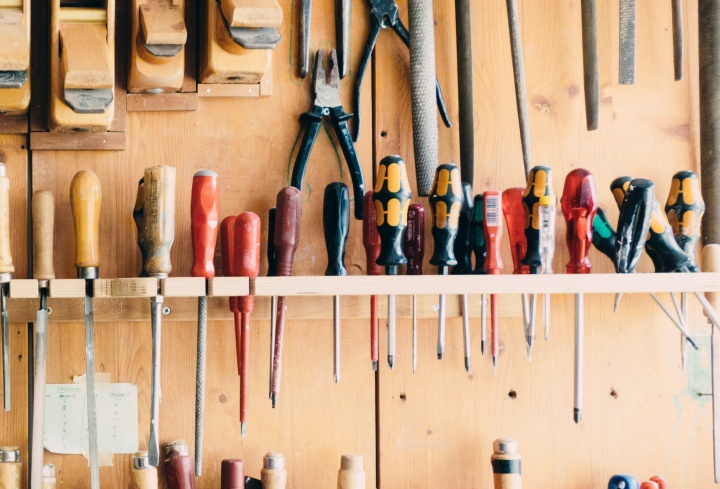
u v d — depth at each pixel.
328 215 1.47
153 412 1.34
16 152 1.53
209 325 1.57
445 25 1.68
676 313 1.63
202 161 1.59
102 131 1.53
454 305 1.62
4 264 1.32
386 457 1.60
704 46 1.66
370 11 1.66
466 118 1.63
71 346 1.53
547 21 1.72
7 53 1.32
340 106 1.60
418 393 1.62
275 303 1.51
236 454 1.56
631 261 1.44
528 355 1.55
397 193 1.40
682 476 1.67
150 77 1.49
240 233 1.38
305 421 1.59
